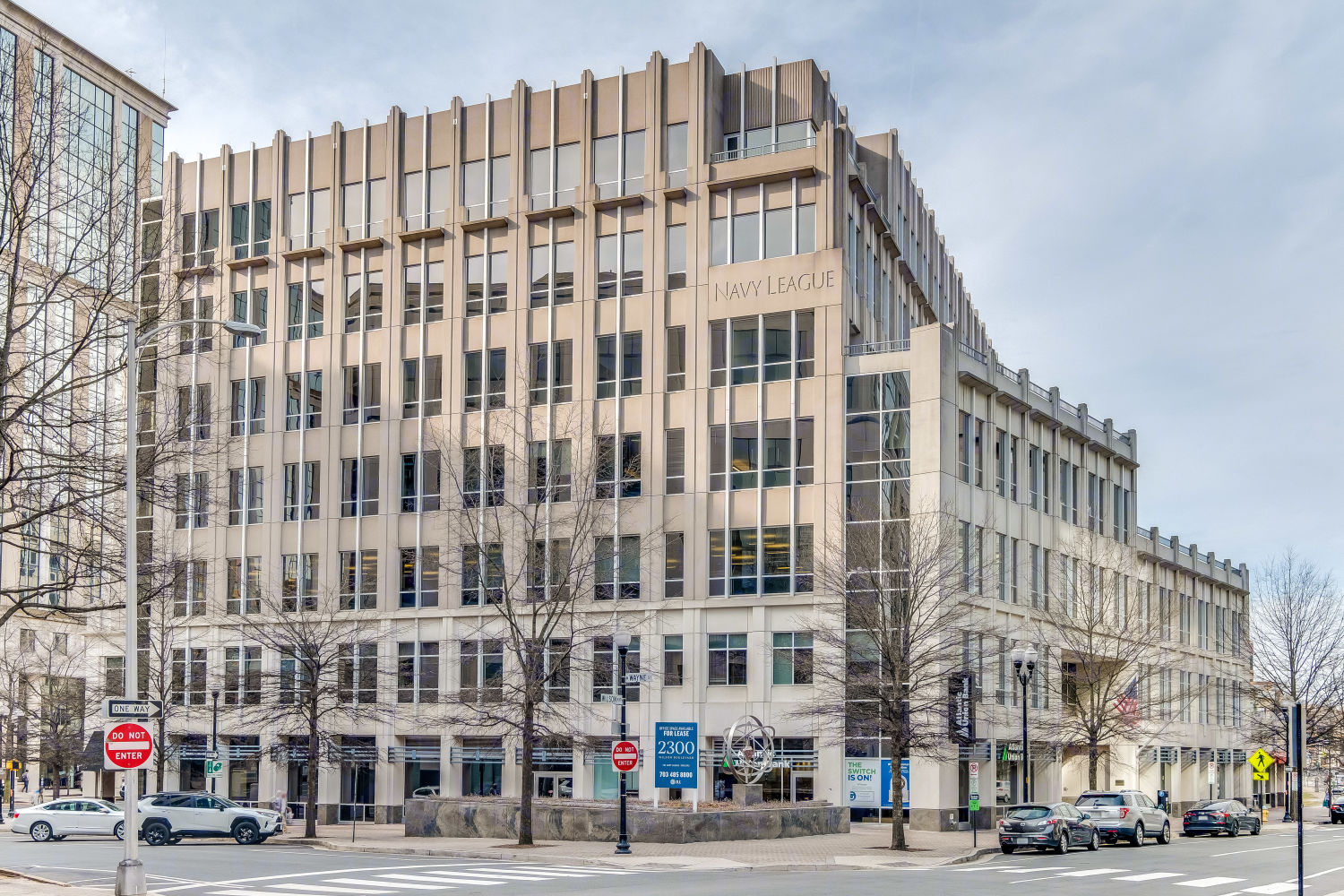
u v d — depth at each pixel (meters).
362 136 65.44
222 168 67.88
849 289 57.28
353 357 64.25
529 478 58.09
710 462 57.03
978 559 52.78
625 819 36.28
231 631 64.62
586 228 60.09
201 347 65.56
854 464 54.91
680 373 58.06
